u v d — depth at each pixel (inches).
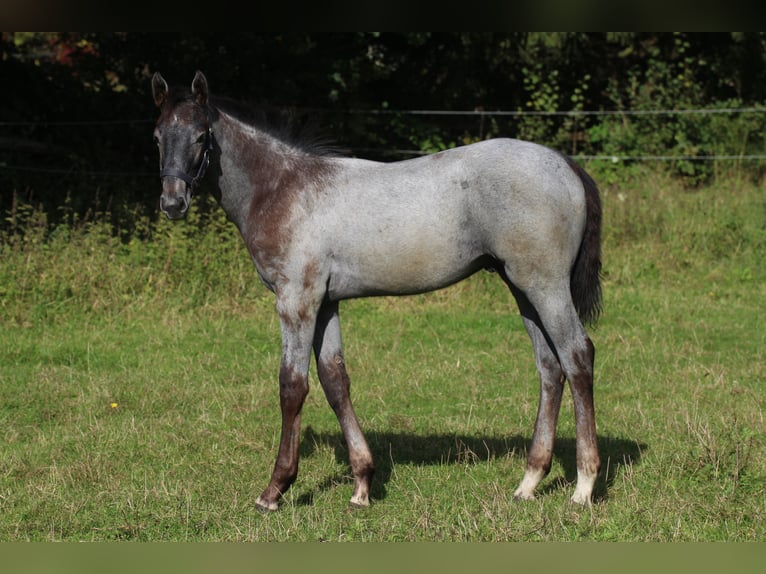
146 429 262.1
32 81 548.7
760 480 203.2
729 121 636.1
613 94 663.8
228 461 237.1
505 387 304.7
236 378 315.3
